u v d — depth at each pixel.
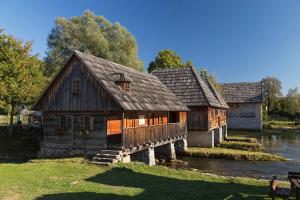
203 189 14.23
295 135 51.53
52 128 23.56
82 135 22.19
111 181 15.22
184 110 30.77
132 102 21.83
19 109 43.28
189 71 37.31
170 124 27.72
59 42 51.91
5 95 28.42
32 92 29.48
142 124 26.06
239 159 28.02
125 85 23.00
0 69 28.48
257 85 61.81
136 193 13.05
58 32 52.97
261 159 27.66
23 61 29.81
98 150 21.22
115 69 25.78
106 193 12.82
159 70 39.22
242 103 59.97
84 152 22.06
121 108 20.25
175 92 35.84
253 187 15.06
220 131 40.12
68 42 52.12
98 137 21.84
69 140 22.89
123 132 20.44
